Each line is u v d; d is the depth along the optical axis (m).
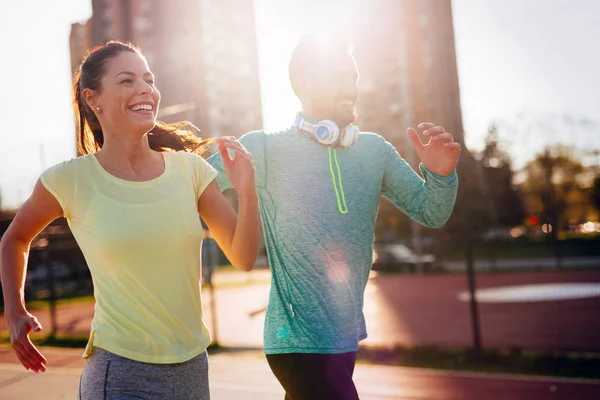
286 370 2.73
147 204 2.22
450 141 2.65
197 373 2.27
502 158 41.00
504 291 20.06
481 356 9.27
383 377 8.10
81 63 2.51
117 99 2.28
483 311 15.66
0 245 2.26
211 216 2.47
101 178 2.26
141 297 2.18
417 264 31.48
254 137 2.84
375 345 10.57
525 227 49.78
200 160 2.46
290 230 2.75
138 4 60.25
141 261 2.17
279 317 2.75
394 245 37.34
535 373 8.21
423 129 2.69
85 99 2.38
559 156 43.28
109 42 2.40
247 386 6.76
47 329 15.66
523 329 12.40
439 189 2.73
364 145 2.88
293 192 2.76
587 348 10.00
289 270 2.75
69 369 7.64
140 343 2.18
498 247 41.97
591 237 41.09
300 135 2.83
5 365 8.01
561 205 44.25
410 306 17.52
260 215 2.89
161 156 2.41
